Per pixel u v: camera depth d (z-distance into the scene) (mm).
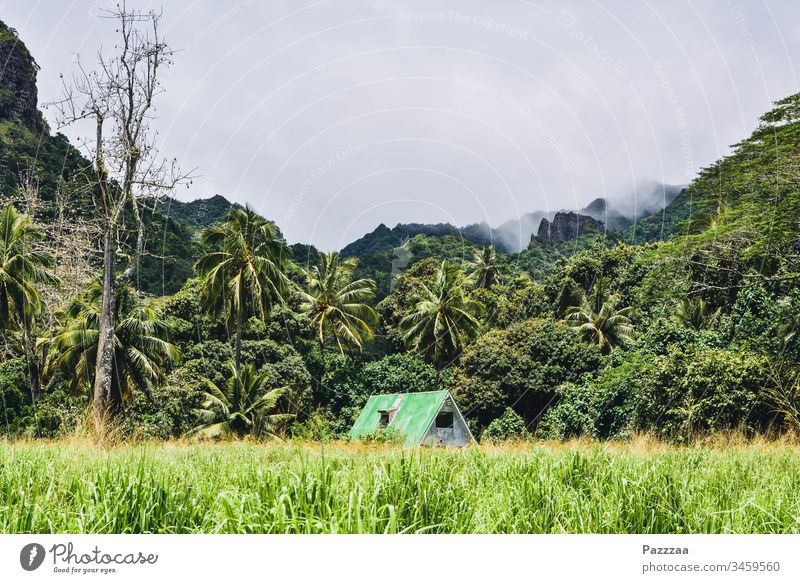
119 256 27062
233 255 37750
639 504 6457
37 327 35906
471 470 8438
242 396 31875
